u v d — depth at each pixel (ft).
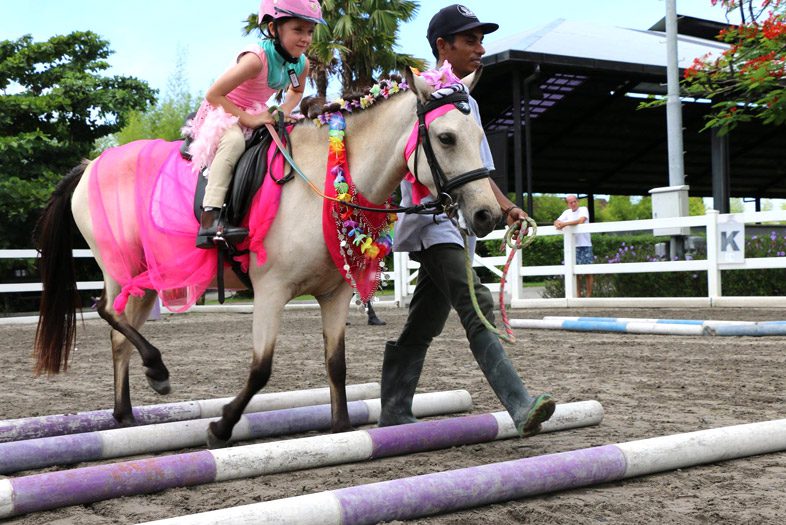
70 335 16.80
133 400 19.36
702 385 19.74
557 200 172.65
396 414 14.99
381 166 13.32
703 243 48.70
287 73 14.60
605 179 121.08
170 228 14.38
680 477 11.65
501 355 12.91
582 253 47.67
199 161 14.15
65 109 74.49
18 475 12.55
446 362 25.32
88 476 10.77
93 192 15.81
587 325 33.60
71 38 78.28
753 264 40.93
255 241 13.29
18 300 67.41
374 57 76.38
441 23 14.39
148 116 135.03
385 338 33.73
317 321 46.24
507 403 12.66
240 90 14.30
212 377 23.09
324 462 12.40
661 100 50.90
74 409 18.15
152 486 11.22
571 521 9.68
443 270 13.60
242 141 13.99
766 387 19.24
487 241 62.28
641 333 32.09
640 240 56.80
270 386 21.08
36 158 72.43
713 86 49.98
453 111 12.29
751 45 45.91
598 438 14.16
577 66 68.03
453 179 12.12
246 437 14.52
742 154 112.37
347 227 13.14
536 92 69.41
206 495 11.23
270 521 8.63
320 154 13.57
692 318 37.24
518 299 49.08
